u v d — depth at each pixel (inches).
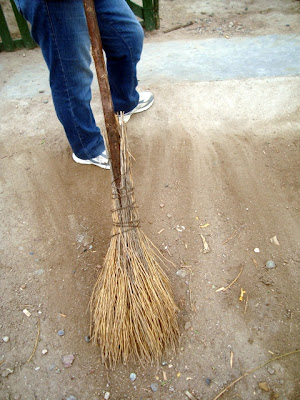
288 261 85.5
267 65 145.4
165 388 68.6
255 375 69.1
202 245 89.8
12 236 94.2
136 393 68.3
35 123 128.9
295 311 77.0
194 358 71.7
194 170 108.4
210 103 130.5
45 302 81.0
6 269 87.0
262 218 94.7
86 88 93.8
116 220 70.0
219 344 73.2
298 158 109.7
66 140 122.2
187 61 153.9
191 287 82.0
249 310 77.7
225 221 94.6
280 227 92.4
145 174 108.3
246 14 192.9
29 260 88.7
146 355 71.5
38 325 77.4
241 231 92.2
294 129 119.2
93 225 96.1
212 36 174.1
